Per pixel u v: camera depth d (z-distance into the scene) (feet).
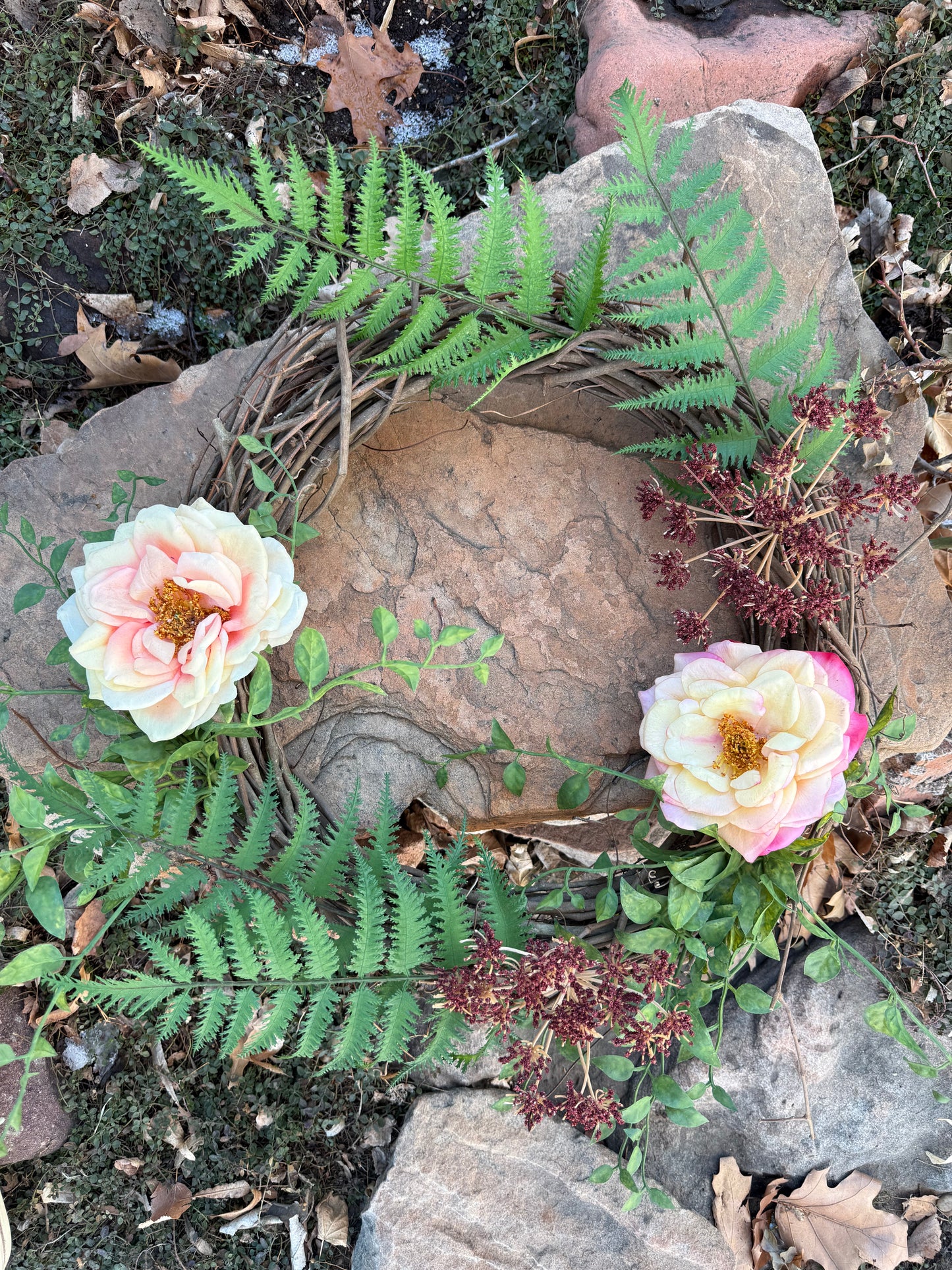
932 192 3.83
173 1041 3.75
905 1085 3.64
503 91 3.87
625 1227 3.53
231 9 3.83
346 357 2.89
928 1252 3.70
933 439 3.55
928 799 3.79
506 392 3.25
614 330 3.02
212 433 3.30
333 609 3.26
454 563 3.28
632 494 3.30
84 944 3.70
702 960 3.04
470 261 3.39
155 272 3.79
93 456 3.28
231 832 3.01
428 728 3.28
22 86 3.74
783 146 3.35
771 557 3.01
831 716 2.84
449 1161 3.55
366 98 3.87
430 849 2.88
